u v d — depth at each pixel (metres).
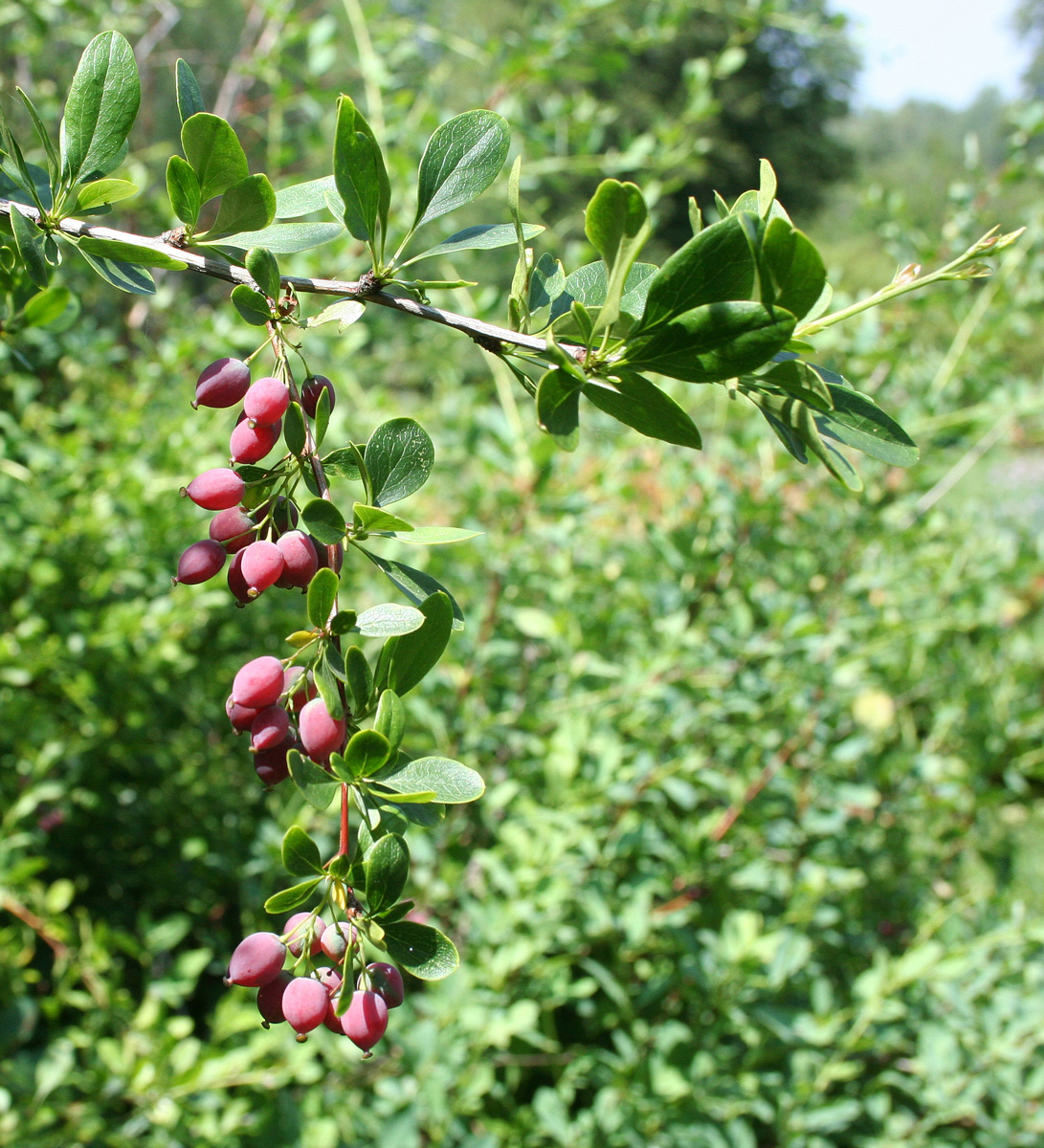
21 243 0.22
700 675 0.66
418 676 0.20
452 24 1.34
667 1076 0.51
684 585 0.69
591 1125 0.52
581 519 0.68
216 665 0.72
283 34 0.83
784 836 0.64
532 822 0.54
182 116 0.21
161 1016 0.54
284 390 0.20
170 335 0.82
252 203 0.21
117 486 0.64
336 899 0.19
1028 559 0.83
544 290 0.22
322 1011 0.19
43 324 0.31
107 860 0.70
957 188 0.83
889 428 0.21
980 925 0.66
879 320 0.80
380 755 0.19
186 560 0.20
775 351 0.18
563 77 0.85
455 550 0.64
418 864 0.60
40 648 0.58
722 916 0.63
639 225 0.18
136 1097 0.48
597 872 0.57
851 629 0.75
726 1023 0.56
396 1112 0.51
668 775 0.58
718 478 0.69
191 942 0.73
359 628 0.20
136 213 0.80
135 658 0.62
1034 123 0.80
